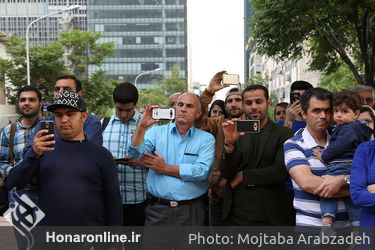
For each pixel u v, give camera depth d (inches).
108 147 159.3
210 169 134.9
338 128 115.2
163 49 4101.9
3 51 1200.2
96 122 136.1
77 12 6269.7
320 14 428.8
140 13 4099.4
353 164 99.0
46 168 103.4
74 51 1107.9
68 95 104.4
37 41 6353.3
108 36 4079.7
